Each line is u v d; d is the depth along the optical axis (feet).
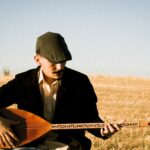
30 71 18.65
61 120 18.20
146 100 93.91
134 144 39.78
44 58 17.34
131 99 94.68
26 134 18.16
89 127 17.88
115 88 124.98
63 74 18.08
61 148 18.30
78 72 18.51
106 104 82.28
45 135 18.04
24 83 18.29
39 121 18.21
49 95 18.13
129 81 160.66
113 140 40.14
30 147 17.90
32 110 18.38
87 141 18.86
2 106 18.76
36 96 18.15
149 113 69.72
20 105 18.60
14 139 18.12
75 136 18.45
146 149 38.01
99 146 38.01
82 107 18.40
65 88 17.93
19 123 18.26
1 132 18.15
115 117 63.26
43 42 17.46
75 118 18.31
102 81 156.56
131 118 62.95
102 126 17.81
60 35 17.83
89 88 18.43
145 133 44.34
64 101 18.01
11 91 18.61
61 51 17.20
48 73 17.57
